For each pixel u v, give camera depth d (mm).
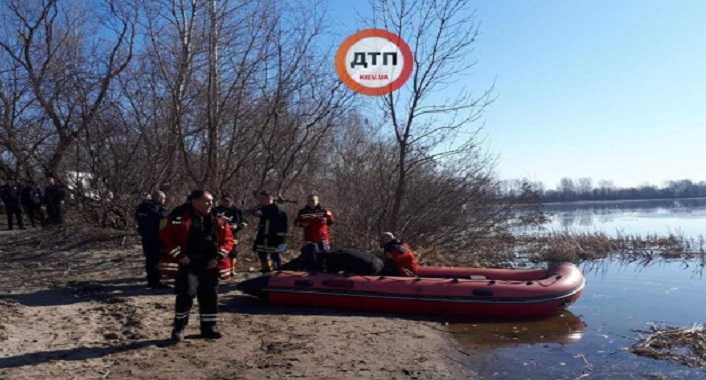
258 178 13836
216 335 5961
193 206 5781
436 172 14305
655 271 14758
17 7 14586
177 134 13109
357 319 7434
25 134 14961
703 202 88438
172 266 8289
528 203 15930
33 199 16859
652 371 5863
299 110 13508
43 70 14477
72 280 9211
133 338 5816
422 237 14547
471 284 8078
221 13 12617
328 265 8766
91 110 13734
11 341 5496
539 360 6168
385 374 5109
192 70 12711
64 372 4707
